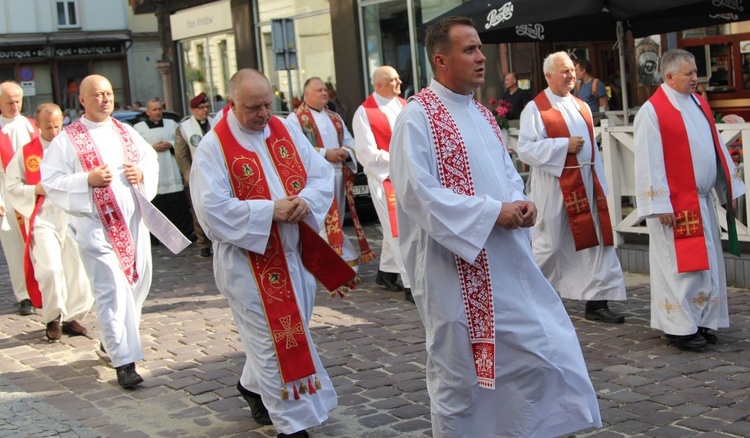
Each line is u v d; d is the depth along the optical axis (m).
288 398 4.84
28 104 33.88
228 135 4.96
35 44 33.69
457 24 4.09
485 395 4.12
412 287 4.25
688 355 6.12
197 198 4.87
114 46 35.22
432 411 4.22
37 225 7.63
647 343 6.47
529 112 7.30
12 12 33.34
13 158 7.73
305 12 18.58
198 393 5.95
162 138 12.23
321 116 9.29
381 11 16.67
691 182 6.19
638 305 7.60
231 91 4.91
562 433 4.12
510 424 4.10
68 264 7.67
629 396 5.36
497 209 3.91
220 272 5.03
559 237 7.23
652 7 7.52
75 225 6.24
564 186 7.11
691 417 4.96
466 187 4.10
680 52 6.25
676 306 6.25
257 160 4.98
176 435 5.21
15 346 7.59
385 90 8.55
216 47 22.33
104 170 6.14
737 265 7.88
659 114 6.24
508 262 4.09
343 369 6.28
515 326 4.04
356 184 12.97
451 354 4.11
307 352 4.92
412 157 4.01
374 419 5.24
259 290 4.93
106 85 6.45
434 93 4.18
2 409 5.86
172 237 6.52
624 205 9.52
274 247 4.96
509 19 8.30
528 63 14.42
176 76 24.16
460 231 3.92
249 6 20.34
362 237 9.23
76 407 5.85
